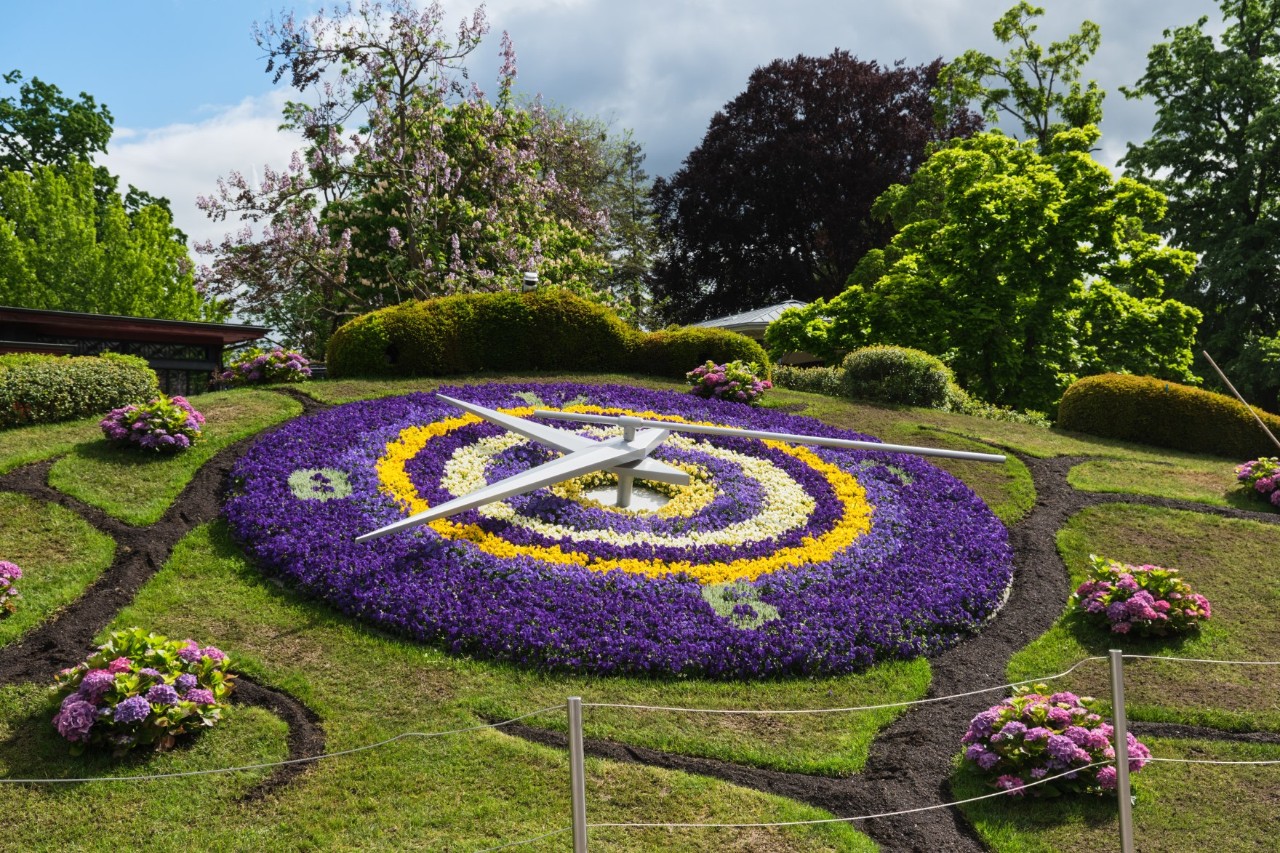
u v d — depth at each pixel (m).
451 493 12.20
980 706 8.70
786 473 13.95
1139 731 8.25
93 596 9.47
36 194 33.66
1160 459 16.44
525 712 7.97
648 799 6.98
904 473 14.33
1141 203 22.66
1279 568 11.73
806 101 45.19
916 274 25.27
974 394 24.16
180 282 35.44
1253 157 33.28
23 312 17.30
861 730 8.12
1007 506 13.58
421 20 26.84
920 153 43.94
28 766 7.00
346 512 11.23
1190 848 6.68
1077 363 25.12
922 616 10.05
